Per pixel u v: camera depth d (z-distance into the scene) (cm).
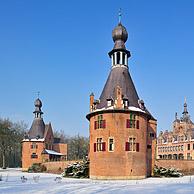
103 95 4491
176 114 11706
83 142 13562
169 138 10731
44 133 8794
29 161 8419
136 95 4541
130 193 2292
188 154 9738
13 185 3098
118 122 4116
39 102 8950
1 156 11144
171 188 2662
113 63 4691
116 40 4756
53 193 2328
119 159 4016
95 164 4147
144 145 4278
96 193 2298
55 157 8944
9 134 10138
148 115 4450
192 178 4219
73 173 4572
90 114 4388
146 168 4272
